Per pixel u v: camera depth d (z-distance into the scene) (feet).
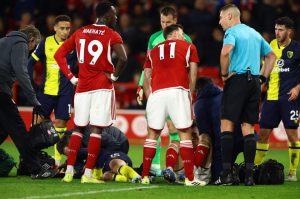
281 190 97.81
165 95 101.40
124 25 207.92
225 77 101.60
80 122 102.12
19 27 215.92
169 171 102.68
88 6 217.77
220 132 104.42
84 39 101.91
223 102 102.17
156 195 90.43
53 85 129.80
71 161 102.68
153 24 209.67
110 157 107.55
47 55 129.08
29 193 89.81
